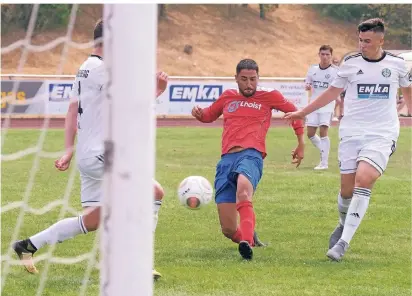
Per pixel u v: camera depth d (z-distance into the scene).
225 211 13.62
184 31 85.00
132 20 4.88
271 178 24.48
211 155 31.62
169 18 86.38
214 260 13.12
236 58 83.00
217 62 81.56
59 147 33.38
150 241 5.05
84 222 11.60
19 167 26.44
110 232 5.02
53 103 49.88
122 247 5.01
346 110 13.80
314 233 15.84
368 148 13.41
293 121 14.48
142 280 5.03
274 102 13.99
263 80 54.09
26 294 10.72
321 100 13.94
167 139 38.88
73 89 11.50
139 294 5.03
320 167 27.42
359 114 13.60
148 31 4.91
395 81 13.46
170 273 12.09
